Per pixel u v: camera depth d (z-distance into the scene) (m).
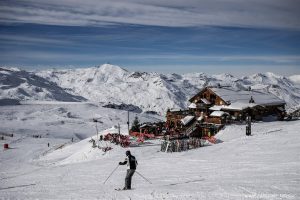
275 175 19.31
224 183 17.39
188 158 34.53
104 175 27.25
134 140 57.31
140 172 27.41
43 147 75.81
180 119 69.06
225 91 75.25
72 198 15.80
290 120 73.00
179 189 16.38
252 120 68.81
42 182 25.28
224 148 39.78
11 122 147.12
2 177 33.47
